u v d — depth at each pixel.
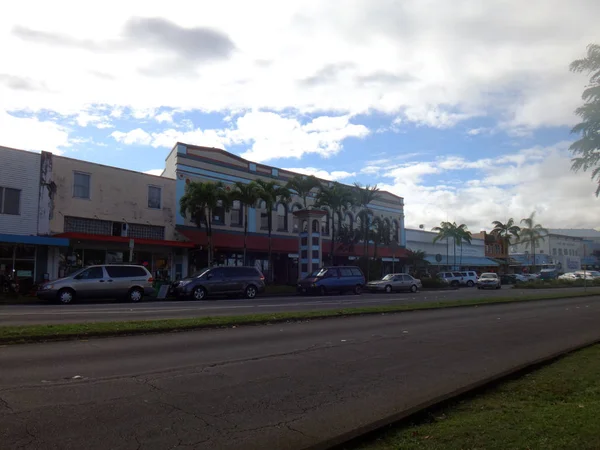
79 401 6.04
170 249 30.25
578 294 29.83
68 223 26.05
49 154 25.44
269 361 8.76
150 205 29.84
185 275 30.66
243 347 10.09
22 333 10.15
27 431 4.98
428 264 52.44
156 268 29.64
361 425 5.52
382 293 33.19
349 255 40.69
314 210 34.09
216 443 4.86
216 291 24.88
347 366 8.53
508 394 6.73
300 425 5.48
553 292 34.03
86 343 10.10
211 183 28.98
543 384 7.21
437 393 6.93
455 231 56.81
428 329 13.45
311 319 15.10
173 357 8.89
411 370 8.33
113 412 5.66
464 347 10.63
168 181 30.83
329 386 7.18
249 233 35.09
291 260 37.97
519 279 57.88
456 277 47.38
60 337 10.37
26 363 8.10
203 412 5.80
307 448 4.60
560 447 4.50
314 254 34.03
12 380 6.98
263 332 12.26
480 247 68.75
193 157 32.41
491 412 5.81
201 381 7.21
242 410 5.93
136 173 29.20
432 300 24.34
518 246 88.56
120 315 15.27
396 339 11.59
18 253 23.94
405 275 35.91
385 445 4.76
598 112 15.03
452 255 62.59
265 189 31.31
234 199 30.06
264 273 35.66
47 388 6.59
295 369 8.19
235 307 19.05
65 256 25.53
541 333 12.93
